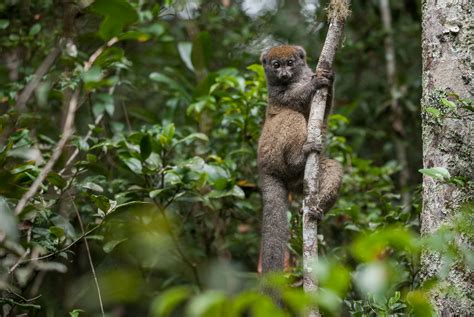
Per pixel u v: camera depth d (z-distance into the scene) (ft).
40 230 23.61
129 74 35.88
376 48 40.88
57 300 28.96
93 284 28.02
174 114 33.47
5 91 29.66
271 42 40.22
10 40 31.73
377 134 37.47
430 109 18.70
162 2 37.06
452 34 20.42
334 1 22.79
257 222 33.04
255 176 32.17
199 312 9.49
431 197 19.86
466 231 16.37
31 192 20.03
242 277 30.89
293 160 27.40
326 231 30.50
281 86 29.53
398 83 38.86
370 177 31.50
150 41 40.16
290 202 30.12
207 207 31.65
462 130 19.81
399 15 42.39
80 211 28.91
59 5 32.27
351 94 39.96
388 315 19.17
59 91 28.86
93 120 32.37
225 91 33.14
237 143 31.86
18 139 25.13
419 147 38.52
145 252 28.73
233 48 39.73
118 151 27.68
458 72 20.16
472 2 20.51
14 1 32.78
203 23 39.11
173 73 36.37
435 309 18.61
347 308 23.65
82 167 26.50
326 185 27.02
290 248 26.78
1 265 22.53
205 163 28.91
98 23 35.32
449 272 18.54
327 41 23.03
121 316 30.45
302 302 10.39
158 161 27.71
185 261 29.50
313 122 22.76
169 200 28.37
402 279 22.52
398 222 26.22
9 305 23.67
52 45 32.27
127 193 26.66
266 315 9.82
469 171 19.60
